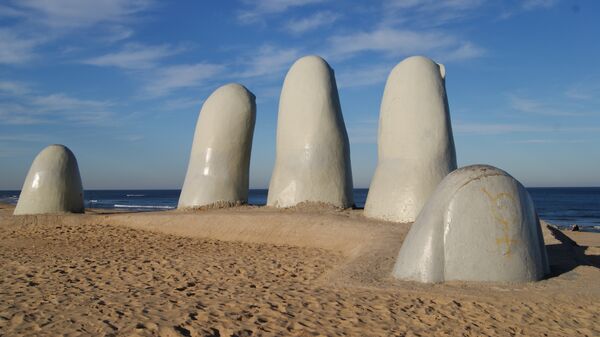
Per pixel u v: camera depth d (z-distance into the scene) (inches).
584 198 1993.1
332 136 361.4
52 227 389.7
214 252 283.3
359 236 274.7
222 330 143.4
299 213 327.0
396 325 147.1
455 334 141.2
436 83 316.2
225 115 401.4
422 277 182.5
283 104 373.4
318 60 372.8
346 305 164.6
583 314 155.4
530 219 184.5
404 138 309.7
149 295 184.5
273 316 155.8
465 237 180.1
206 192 392.8
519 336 140.6
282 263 243.6
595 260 253.0
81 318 156.3
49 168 427.5
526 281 178.9
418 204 296.4
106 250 300.2
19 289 197.5
